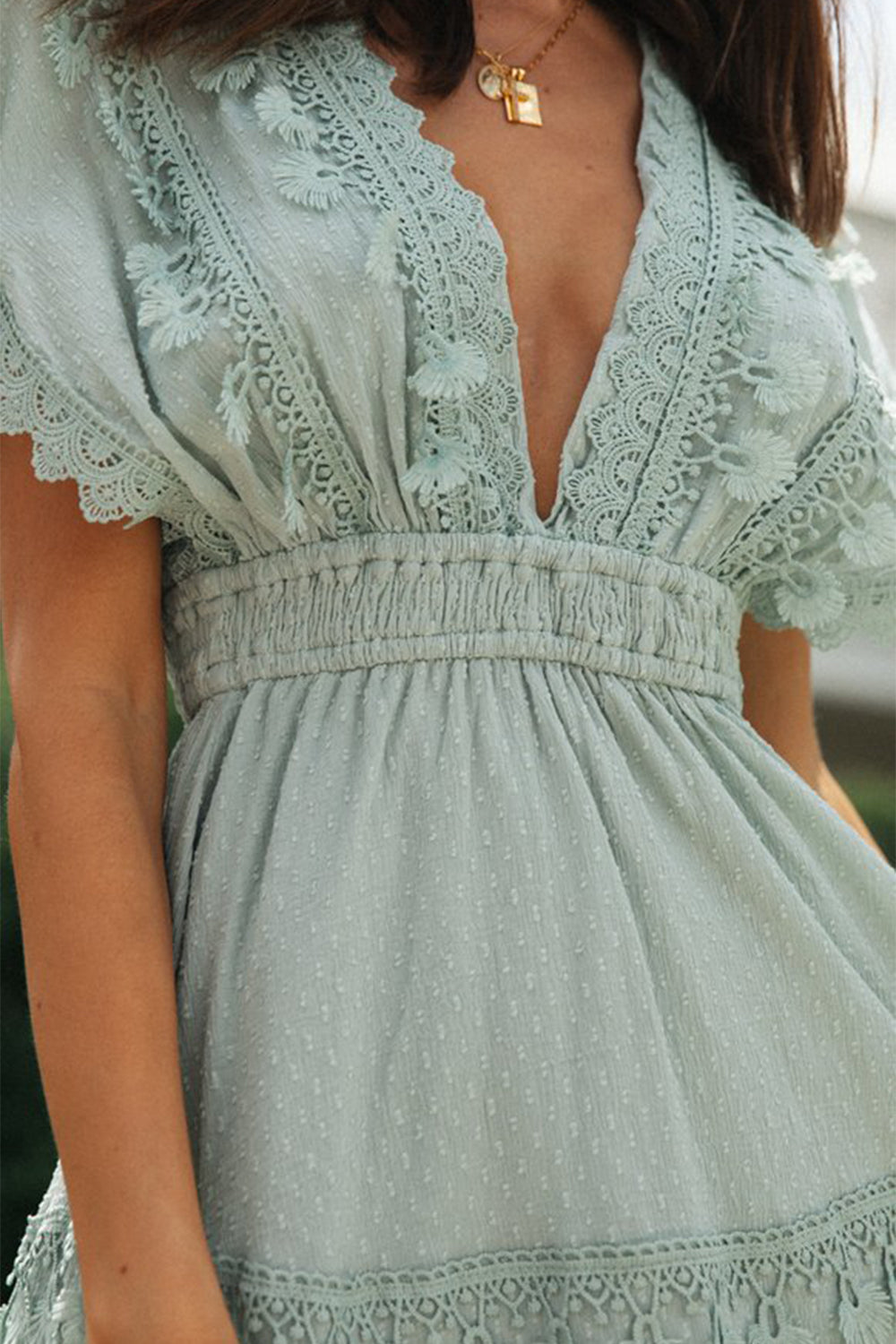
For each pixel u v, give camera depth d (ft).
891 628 7.66
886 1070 6.65
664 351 7.00
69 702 6.25
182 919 6.38
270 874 6.22
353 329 6.51
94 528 6.46
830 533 7.36
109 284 6.55
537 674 6.58
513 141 7.30
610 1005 6.17
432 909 6.18
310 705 6.50
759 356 7.12
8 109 6.79
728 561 7.21
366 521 6.63
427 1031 6.06
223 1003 6.13
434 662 6.53
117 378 6.36
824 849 7.06
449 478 6.51
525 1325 5.93
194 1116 6.13
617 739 6.70
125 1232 5.60
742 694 7.97
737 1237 6.18
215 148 6.84
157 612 6.63
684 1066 6.29
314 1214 5.78
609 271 7.20
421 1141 5.97
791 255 7.52
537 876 6.26
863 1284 6.37
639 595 6.77
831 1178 6.44
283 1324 5.67
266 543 6.66
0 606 6.72
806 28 8.20
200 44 6.86
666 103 7.82
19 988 17.48
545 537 6.67
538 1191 6.00
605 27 8.02
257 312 6.46
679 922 6.40
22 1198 17.02
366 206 6.70
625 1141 6.06
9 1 6.88
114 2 6.93
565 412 6.95
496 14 7.77
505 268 6.82
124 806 6.13
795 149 8.29
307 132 6.80
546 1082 6.06
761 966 6.59
